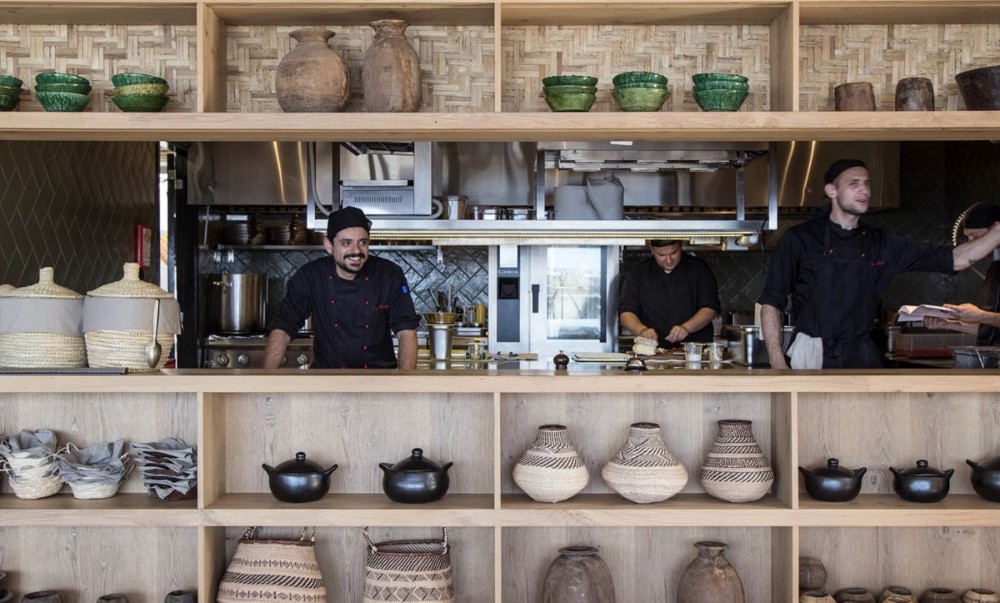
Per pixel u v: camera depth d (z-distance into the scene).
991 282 4.73
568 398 3.41
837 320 3.94
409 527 3.41
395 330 4.33
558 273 6.49
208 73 3.41
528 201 6.34
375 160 5.71
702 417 3.44
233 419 3.40
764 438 3.44
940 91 3.66
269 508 3.15
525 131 3.30
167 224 6.38
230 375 3.16
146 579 3.38
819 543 3.42
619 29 3.64
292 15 3.49
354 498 3.32
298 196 6.52
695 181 6.56
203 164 6.50
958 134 3.40
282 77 3.31
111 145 6.61
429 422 3.40
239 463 3.40
